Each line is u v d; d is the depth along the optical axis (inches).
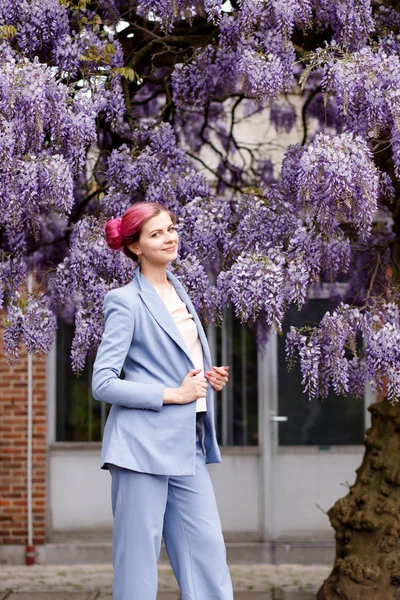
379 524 215.0
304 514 336.2
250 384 339.9
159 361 136.9
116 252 175.2
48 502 333.4
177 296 144.9
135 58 205.5
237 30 176.4
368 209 155.6
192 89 198.8
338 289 257.0
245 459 338.3
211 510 138.0
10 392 329.1
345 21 173.3
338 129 204.1
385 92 159.3
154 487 133.5
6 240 190.9
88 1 183.0
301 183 154.7
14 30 170.7
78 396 336.2
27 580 299.7
